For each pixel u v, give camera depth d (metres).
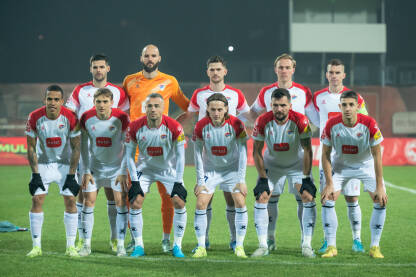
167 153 19.86
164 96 22.61
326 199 19.59
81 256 19.45
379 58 99.06
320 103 22.70
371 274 16.92
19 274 16.84
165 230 21.03
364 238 23.22
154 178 20.31
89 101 22.12
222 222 27.27
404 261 18.75
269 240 21.14
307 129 19.67
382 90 64.44
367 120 19.38
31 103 62.91
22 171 54.69
